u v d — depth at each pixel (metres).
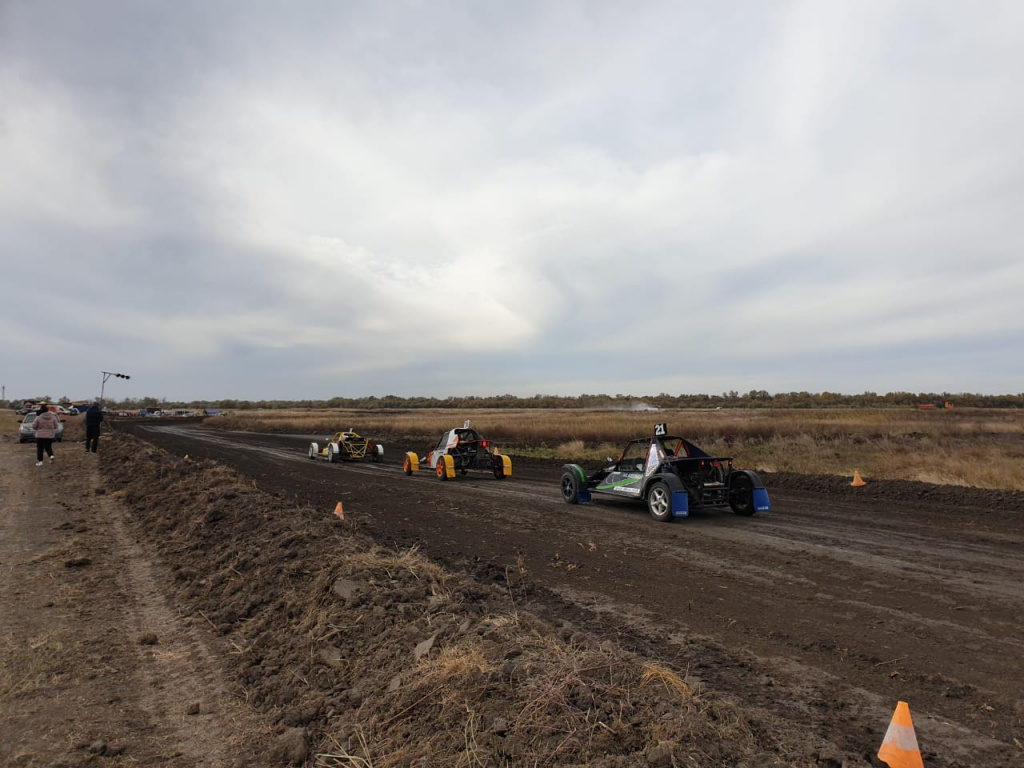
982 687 3.87
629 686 3.42
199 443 32.41
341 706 3.62
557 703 3.14
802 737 3.17
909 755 2.80
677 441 11.06
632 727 2.99
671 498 9.79
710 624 5.17
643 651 4.55
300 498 12.76
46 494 12.65
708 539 8.55
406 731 3.21
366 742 3.20
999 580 6.26
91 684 4.17
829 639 4.77
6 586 6.42
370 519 10.20
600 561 7.41
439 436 36.00
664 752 2.70
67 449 24.11
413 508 11.48
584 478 11.99
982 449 19.38
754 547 8.00
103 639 4.99
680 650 4.58
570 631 4.80
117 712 3.78
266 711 3.77
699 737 2.90
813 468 16.41
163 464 15.24
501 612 4.96
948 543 8.00
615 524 9.81
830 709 3.59
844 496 12.48
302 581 5.76
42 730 3.54
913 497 11.78
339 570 5.61
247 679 4.21
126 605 5.88
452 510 11.25
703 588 6.24
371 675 3.89
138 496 11.84
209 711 3.80
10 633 5.10
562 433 30.34
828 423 32.84
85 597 6.08
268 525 7.83
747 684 3.95
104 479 14.88
